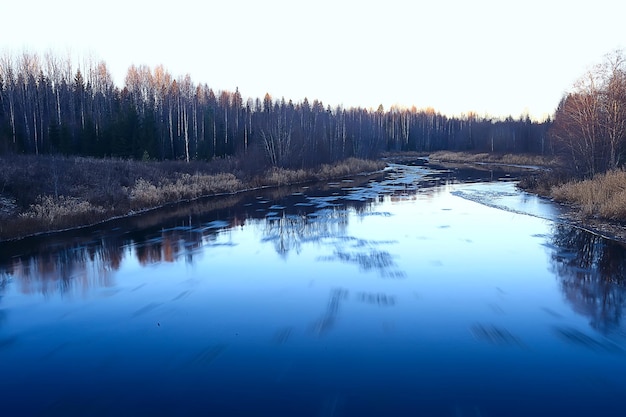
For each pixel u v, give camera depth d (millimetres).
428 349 7680
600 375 6758
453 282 11180
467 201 25266
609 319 8789
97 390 6590
